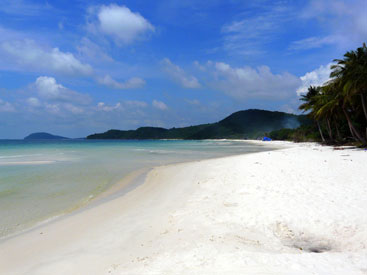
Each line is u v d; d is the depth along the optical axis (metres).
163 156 28.38
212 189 10.09
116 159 24.38
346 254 4.51
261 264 3.98
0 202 8.94
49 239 5.85
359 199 7.45
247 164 16.81
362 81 24.69
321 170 12.66
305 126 72.69
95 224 6.76
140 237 5.71
